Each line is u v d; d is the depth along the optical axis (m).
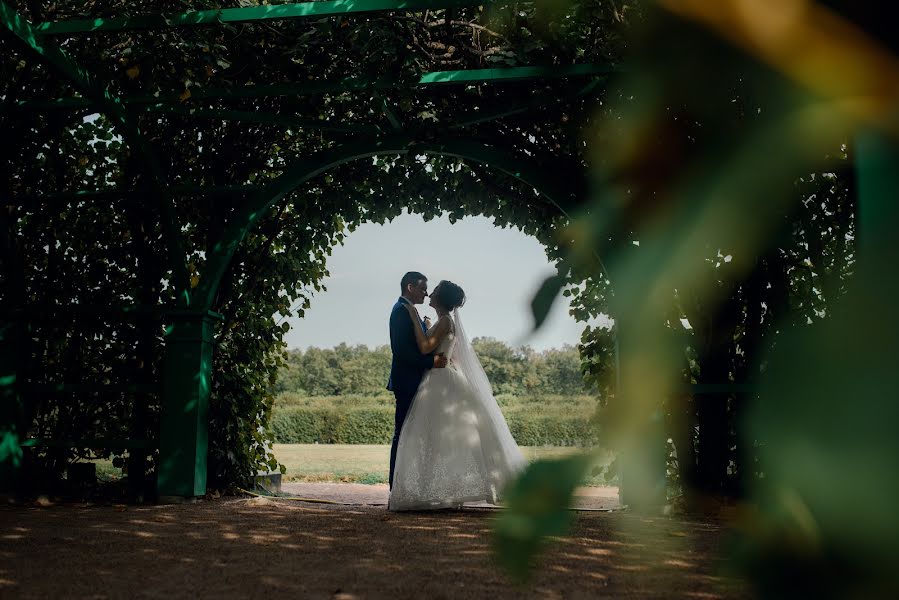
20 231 6.38
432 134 5.47
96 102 5.18
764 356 0.19
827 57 0.19
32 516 5.11
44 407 6.29
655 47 0.21
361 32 4.50
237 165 6.50
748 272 0.21
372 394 39.28
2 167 6.15
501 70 4.69
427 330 6.11
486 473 5.40
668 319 0.22
